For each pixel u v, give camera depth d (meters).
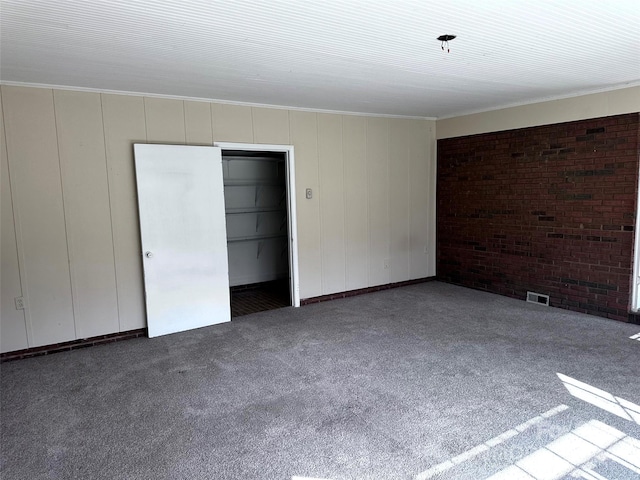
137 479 2.14
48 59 3.08
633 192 4.22
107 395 3.07
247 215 6.45
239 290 6.45
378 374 3.28
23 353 3.85
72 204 3.98
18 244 3.78
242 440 2.46
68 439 2.52
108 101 4.07
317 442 2.41
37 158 3.80
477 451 2.29
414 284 6.41
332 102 4.92
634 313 4.33
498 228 5.59
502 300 5.37
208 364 3.59
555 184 4.88
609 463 2.16
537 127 4.99
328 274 5.62
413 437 2.43
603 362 3.40
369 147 5.79
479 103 5.21
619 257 4.39
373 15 2.40
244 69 3.46
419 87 4.26
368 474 2.12
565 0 2.22
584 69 3.64
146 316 4.36
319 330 4.39
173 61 3.20
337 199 5.59
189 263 4.51
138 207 4.24
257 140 4.93
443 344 3.88
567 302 4.89
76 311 4.06
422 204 6.39
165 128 4.38
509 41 2.89
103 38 2.68
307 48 2.97
